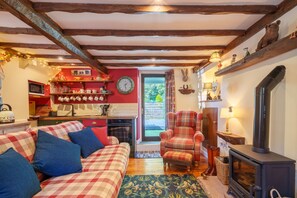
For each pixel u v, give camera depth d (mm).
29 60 3879
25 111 3932
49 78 5020
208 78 4457
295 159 1841
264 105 2033
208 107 4461
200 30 2635
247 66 2678
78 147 2314
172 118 4480
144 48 3309
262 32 2322
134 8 1955
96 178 1846
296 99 1833
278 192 1748
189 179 3121
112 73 5336
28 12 1822
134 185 2910
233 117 3055
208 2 1938
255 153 2045
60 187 1653
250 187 1907
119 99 5336
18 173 1399
